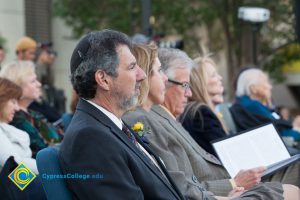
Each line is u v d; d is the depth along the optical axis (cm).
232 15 2300
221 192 578
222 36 2502
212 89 788
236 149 624
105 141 440
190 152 600
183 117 715
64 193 451
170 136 581
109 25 2181
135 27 2169
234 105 910
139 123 559
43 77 1187
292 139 927
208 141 700
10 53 2267
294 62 2472
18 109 715
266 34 2298
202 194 541
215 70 795
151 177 463
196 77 740
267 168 609
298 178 688
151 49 600
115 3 2166
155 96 601
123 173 439
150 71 595
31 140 730
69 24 2275
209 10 2319
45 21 2452
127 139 465
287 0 2247
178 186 534
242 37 2069
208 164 624
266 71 2452
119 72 466
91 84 466
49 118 973
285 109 1731
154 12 2261
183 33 2338
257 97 936
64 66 2497
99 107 471
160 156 560
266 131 641
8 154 649
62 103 1184
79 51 468
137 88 481
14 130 686
